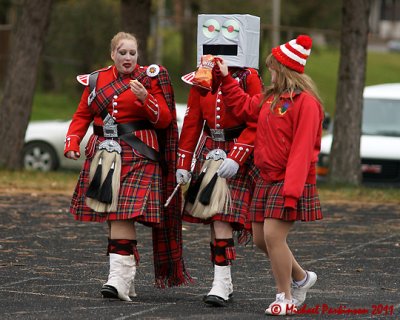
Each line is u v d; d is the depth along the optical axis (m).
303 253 19.42
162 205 14.64
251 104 13.70
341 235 21.86
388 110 36.81
